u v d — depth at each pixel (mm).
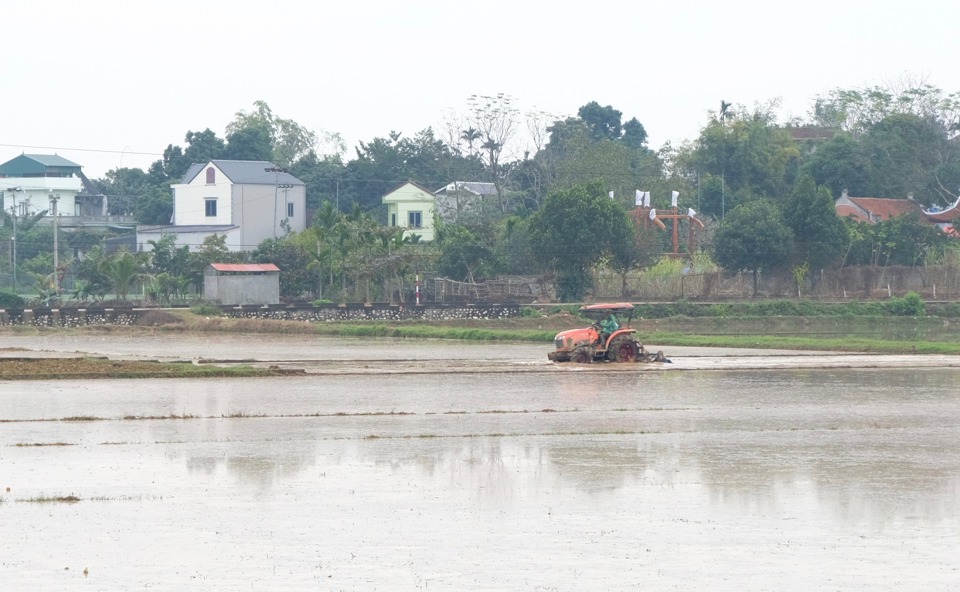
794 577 58250
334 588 56469
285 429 102875
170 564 60344
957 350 184625
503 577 58250
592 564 60500
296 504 73562
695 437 99375
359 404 119250
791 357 175750
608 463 87312
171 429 102750
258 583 57188
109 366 149375
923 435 100938
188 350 190500
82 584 56938
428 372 149125
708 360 169500
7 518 69625
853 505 73562
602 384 137375
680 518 70250
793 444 95938
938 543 64625
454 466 86000
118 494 76188
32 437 98062
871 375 149625
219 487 78500
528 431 102062
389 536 65938
